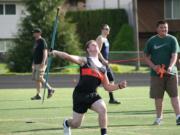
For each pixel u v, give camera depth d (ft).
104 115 75.66
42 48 156.25
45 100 156.35
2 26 469.98
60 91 196.24
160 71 97.50
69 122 77.87
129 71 299.99
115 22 428.97
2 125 101.91
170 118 110.93
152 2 417.28
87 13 435.94
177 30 415.23
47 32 314.35
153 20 417.28
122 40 407.85
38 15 316.81
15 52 318.24
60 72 297.53
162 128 95.81
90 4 458.91
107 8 442.91
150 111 124.57
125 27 411.34
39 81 157.58
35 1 316.40
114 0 444.96
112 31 428.56
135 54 319.27
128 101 151.53
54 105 140.97
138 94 179.01
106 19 430.20
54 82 255.29
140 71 301.22
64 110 128.36
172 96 99.60
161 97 100.58
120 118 111.24
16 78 279.49
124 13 429.38
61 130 94.84
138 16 416.46
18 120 109.40
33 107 135.95
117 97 166.09
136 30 347.15
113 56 321.11
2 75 284.61
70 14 439.22
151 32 416.46
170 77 99.09
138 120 108.06
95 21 433.89
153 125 100.22
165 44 97.76
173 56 97.30
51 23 315.78
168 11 416.87
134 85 237.66
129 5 428.15
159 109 101.19
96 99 76.23
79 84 76.64
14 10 469.98
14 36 324.60
